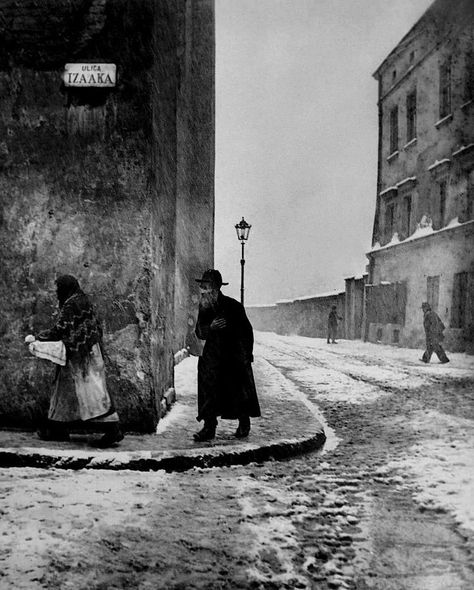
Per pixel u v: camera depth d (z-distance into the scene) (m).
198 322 6.13
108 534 3.49
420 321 24.89
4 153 6.53
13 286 6.48
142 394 6.23
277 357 19.28
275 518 3.88
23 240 6.49
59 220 6.48
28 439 5.72
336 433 6.95
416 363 16.84
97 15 6.48
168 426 6.55
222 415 5.94
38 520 3.67
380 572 3.09
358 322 33.09
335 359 18.42
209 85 16.52
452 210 23.28
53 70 6.51
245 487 4.57
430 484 4.68
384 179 30.28
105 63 6.46
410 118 27.98
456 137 23.48
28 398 6.38
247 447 5.52
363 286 32.62
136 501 4.14
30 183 6.51
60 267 6.46
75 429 5.54
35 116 6.52
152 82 6.48
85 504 4.02
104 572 3.00
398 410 8.41
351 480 4.83
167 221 7.70
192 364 13.09
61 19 6.49
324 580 2.99
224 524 3.73
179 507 4.04
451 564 3.20
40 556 3.14
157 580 2.93
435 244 24.14
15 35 6.51
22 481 4.57
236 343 6.03
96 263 6.41
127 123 6.46
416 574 3.07
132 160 6.44
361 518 3.93
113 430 5.49
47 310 6.43
